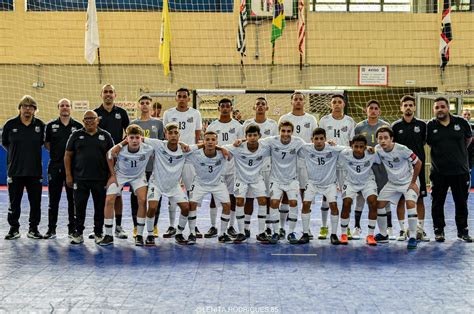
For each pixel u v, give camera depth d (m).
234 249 6.28
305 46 15.26
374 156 6.62
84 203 6.57
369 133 7.07
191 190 6.75
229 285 4.79
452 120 6.85
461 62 15.45
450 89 15.50
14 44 15.23
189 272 5.22
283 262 5.66
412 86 15.53
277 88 15.23
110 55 15.24
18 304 4.24
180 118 7.18
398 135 6.89
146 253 6.03
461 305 4.27
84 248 6.27
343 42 15.33
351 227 7.80
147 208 6.74
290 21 15.17
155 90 15.27
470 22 15.41
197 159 6.64
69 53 15.24
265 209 6.76
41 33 15.24
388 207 7.22
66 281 4.88
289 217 6.75
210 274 5.15
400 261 5.72
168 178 6.57
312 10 15.41
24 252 6.04
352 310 4.14
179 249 6.26
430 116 14.02
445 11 14.69
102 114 7.01
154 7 15.26
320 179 6.76
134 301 4.32
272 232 7.05
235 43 15.19
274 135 7.27
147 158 6.56
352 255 6.00
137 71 15.26
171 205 7.02
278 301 4.34
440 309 4.18
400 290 4.67
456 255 6.02
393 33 15.41
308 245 6.54
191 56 15.20
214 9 15.16
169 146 6.60
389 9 15.52
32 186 6.83
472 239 6.81
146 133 7.16
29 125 6.79
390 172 6.62
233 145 6.75
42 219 8.37
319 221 8.31
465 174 6.81
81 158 6.54
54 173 6.83
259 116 7.27
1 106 15.25
